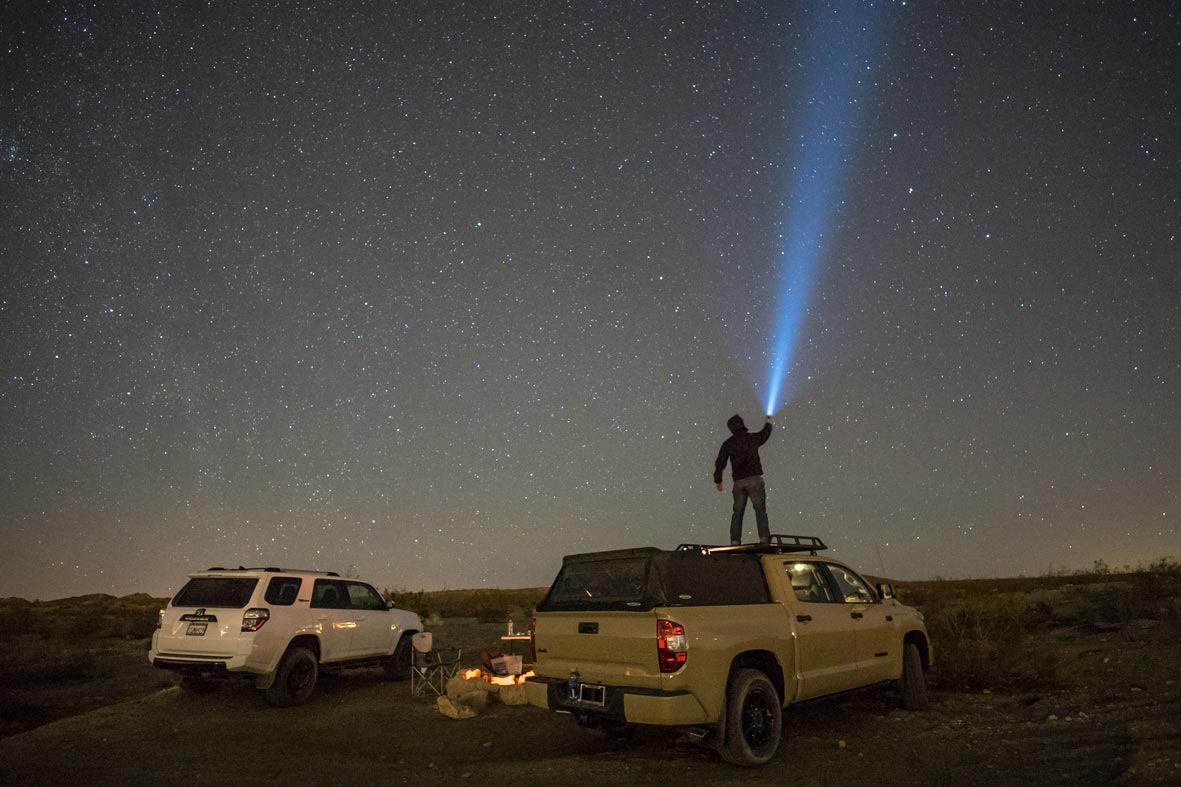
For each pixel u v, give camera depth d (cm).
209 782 632
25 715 1012
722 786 588
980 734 731
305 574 1119
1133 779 548
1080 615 1652
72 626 2217
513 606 3030
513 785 608
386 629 1233
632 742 764
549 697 695
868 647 810
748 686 650
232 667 965
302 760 711
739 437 1126
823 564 827
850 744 717
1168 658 1045
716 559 711
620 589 674
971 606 1695
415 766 690
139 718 931
